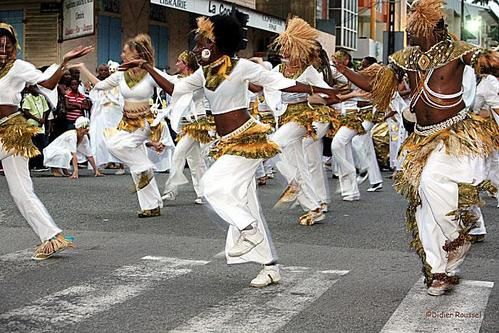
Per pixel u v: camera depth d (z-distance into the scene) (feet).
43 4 65.72
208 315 19.11
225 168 21.45
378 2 147.74
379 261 25.40
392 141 58.70
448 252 20.75
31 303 20.16
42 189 43.96
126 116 34.24
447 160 20.21
